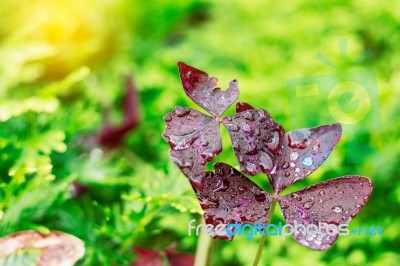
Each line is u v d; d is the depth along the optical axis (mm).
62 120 521
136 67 817
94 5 821
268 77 710
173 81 732
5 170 485
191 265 434
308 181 531
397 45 789
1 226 428
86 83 740
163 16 948
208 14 993
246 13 913
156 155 626
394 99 605
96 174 508
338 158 534
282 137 363
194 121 354
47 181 441
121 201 538
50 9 785
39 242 396
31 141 476
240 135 356
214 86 363
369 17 838
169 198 423
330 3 910
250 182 358
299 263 489
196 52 818
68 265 387
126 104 582
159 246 506
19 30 779
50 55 690
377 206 530
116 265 455
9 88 681
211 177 355
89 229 458
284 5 916
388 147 560
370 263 491
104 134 572
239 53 801
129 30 887
